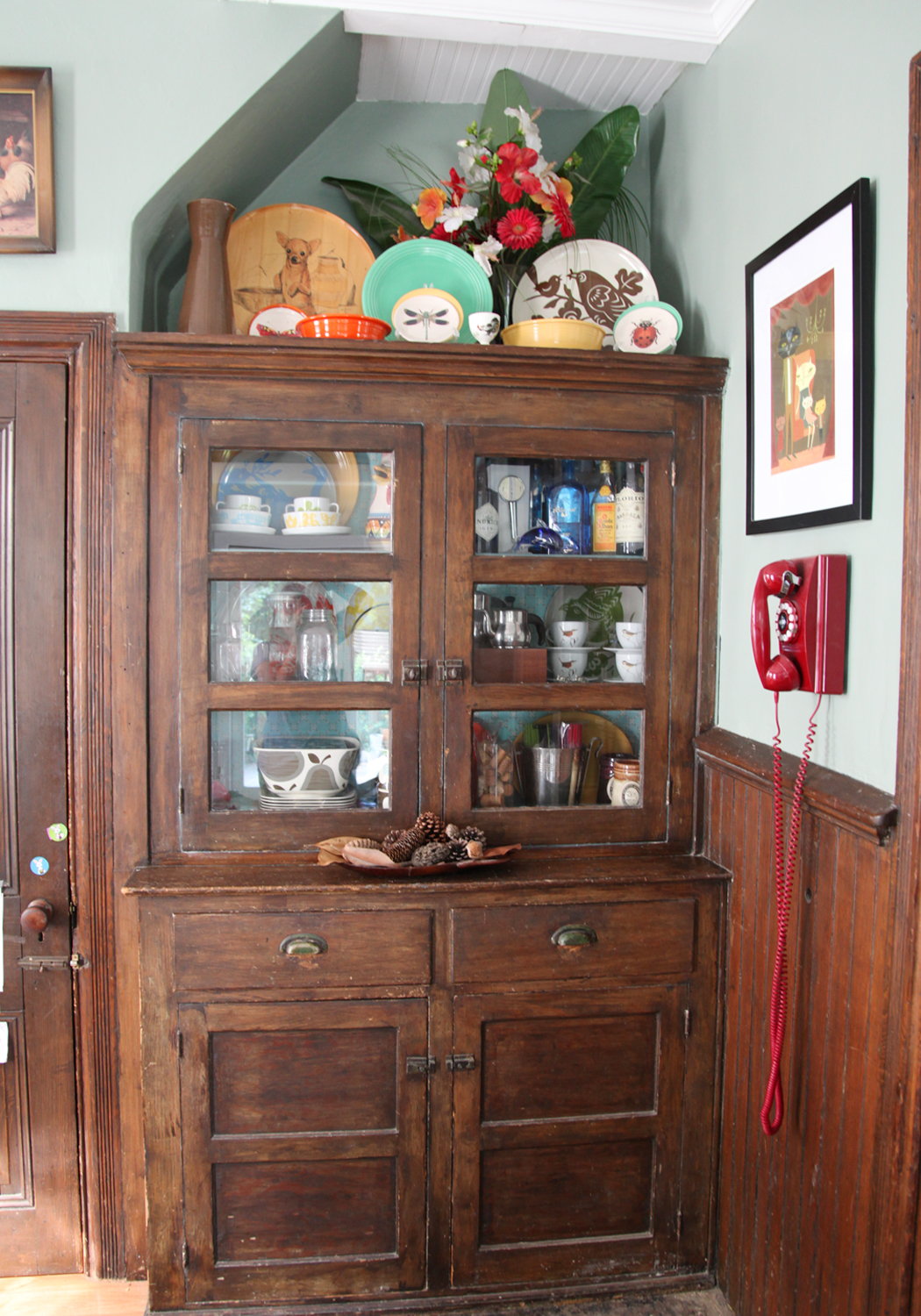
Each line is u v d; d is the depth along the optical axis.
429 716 1.75
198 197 1.86
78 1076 1.80
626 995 1.71
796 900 1.45
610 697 1.79
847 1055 1.31
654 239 2.18
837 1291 1.33
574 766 1.82
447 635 1.74
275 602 1.74
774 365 1.54
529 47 1.88
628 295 1.96
